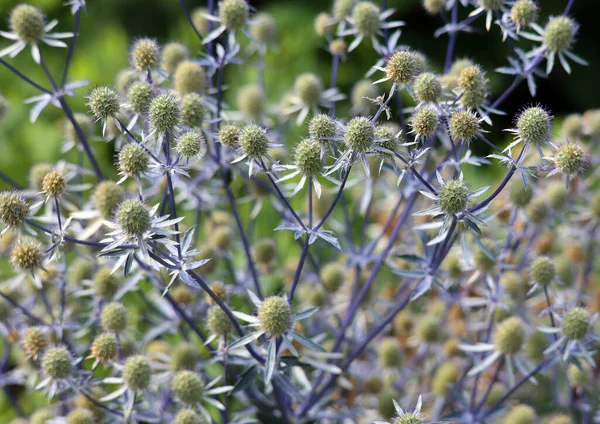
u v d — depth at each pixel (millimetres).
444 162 746
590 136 878
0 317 799
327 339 848
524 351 820
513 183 812
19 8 777
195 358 776
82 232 760
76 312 825
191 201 845
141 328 888
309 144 711
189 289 804
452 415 776
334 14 868
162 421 757
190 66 791
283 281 905
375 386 830
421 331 840
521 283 833
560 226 872
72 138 829
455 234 747
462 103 747
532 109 712
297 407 816
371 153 708
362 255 826
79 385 734
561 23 777
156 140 721
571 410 820
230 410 853
